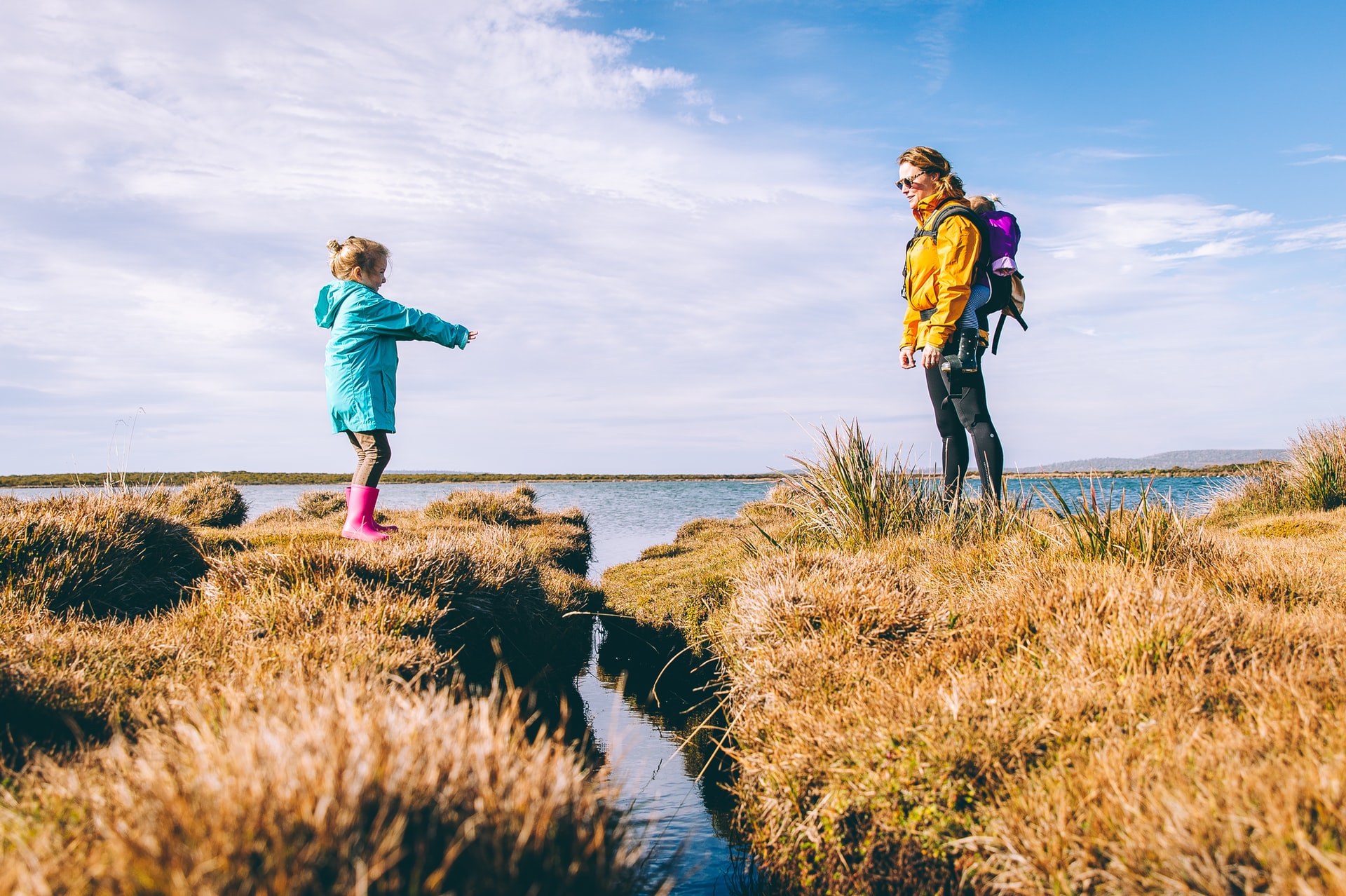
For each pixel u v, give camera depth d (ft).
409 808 4.72
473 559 16.02
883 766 7.70
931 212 16.24
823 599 12.05
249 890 3.95
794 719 9.19
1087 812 6.05
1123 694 7.62
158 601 15.05
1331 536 18.35
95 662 9.91
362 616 11.90
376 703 6.61
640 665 16.72
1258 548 14.80
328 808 4.44
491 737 5.72
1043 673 8.59
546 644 15.75
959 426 17.30
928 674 9.24
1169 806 5.43
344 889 4.07
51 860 4.69
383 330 17.19
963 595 12.58
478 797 5.06
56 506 16.33
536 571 18.74
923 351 15.94
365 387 17.19
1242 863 4.87
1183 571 11.67
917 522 18.13
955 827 6.97
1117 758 6.36
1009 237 15.90
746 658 12.30
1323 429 27.99
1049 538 13.44
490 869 4.51
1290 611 10.33
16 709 8.08
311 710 6.45
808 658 10.63
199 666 9.85
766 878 8.41
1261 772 5.53
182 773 5.46
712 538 36.94
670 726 13.12
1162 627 8.55
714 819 9.79
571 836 5.23
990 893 6.40
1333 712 6.62
